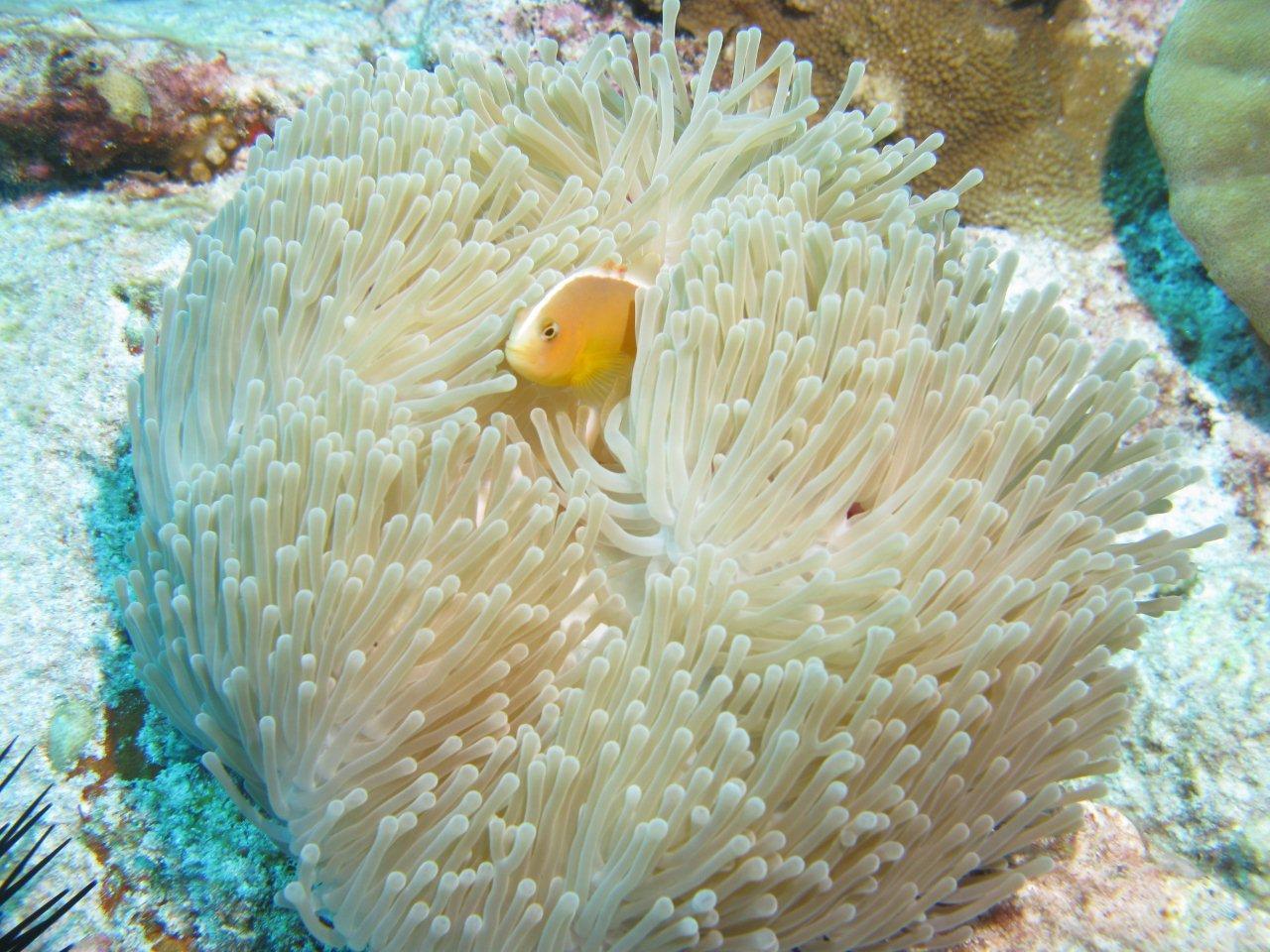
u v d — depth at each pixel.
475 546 0.30
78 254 0.47
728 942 0.28
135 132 0.51
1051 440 0.34
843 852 0.28
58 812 0.35
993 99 0.55
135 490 0.42
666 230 0.40
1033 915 0.37
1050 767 0.32
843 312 0.33
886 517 0.32
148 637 0.32
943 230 0.42
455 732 0.30
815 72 0.58
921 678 0.29
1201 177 0.47
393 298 0.35
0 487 0.40
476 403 0.35
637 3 0.58
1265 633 0.44
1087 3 0.54
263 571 0.29
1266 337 0.47
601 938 0.27
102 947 0.33
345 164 0.35
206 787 0.36
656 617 0.29
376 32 0.64
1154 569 0.34
